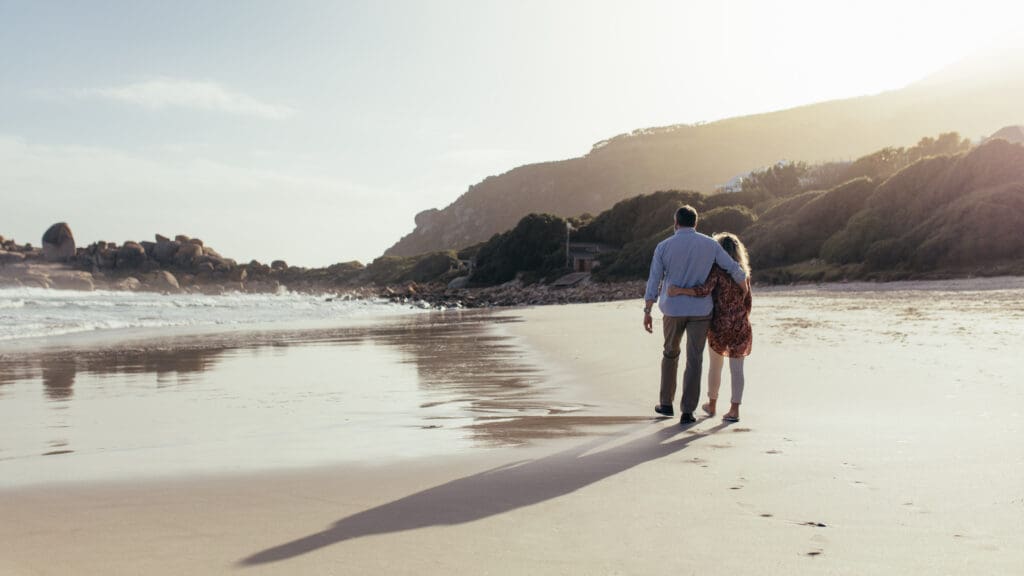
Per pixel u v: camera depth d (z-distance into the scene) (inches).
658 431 193.2
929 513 111.8
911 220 1883.6
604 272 2876.5
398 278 4736.7
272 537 108.6
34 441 195.5
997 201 1658.5
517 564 95.0
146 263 3735.2
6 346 531.5
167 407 255.4
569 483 137.2
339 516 118.9
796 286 1755.7
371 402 263.3
